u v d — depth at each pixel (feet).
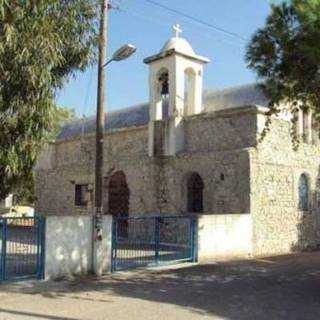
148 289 43.52
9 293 40.24
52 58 27.73
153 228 59.52
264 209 70.03
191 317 33.88
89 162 93.09
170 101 79.10
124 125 95.50
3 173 29.68
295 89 45.03
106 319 33.09
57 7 28.96
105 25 51.72
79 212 93.35
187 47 80.12
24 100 27.99
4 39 25.54
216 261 61.93
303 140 76.59
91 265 49.78
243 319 33.71
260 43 44.70
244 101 81.51
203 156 73.61
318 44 40.50
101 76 51.75
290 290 44.09
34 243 45.34
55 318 33.12
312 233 77.30
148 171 80.84
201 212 73.82
